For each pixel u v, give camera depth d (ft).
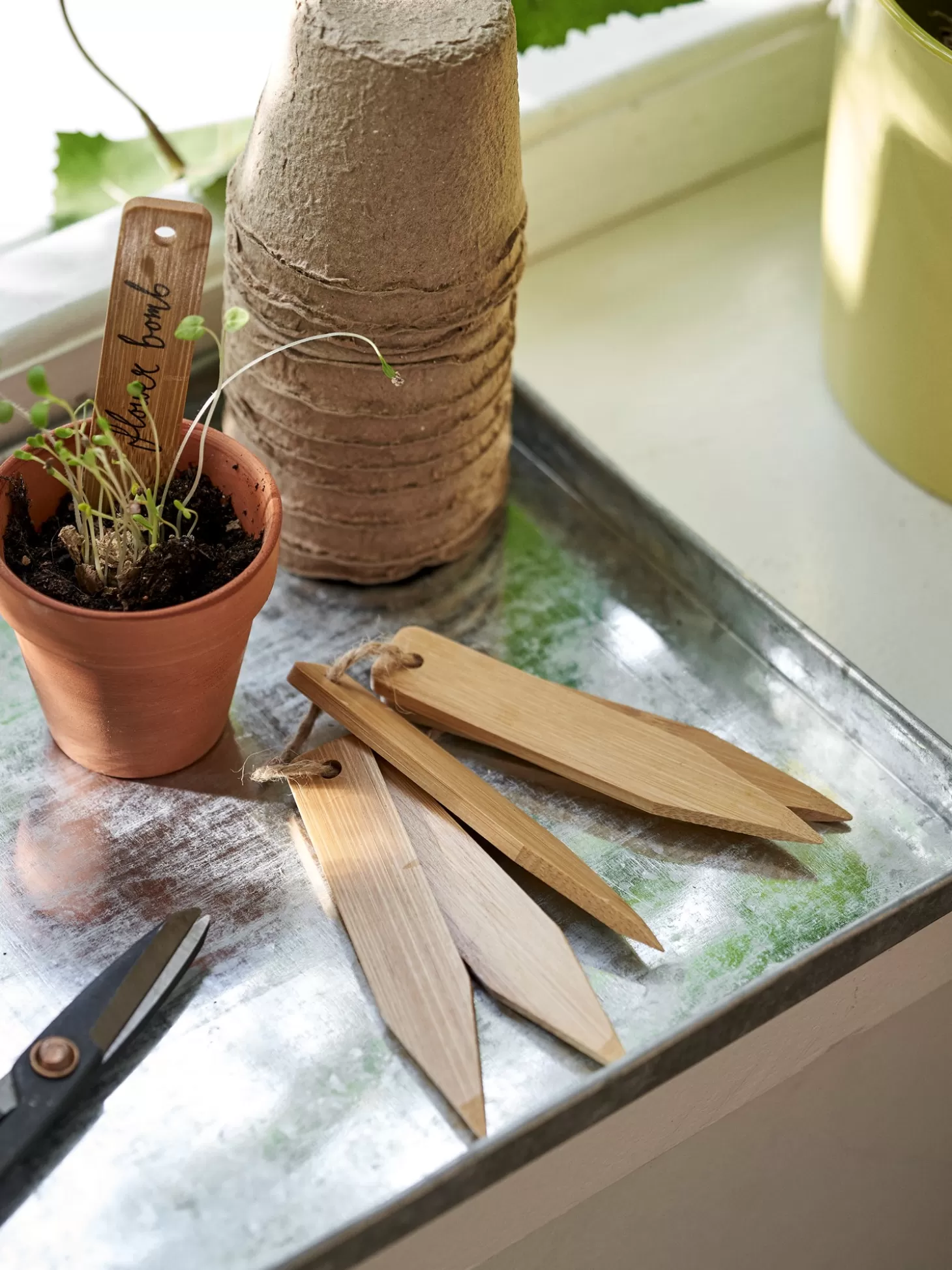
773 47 2.68
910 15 2.10
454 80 1.63
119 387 1.73
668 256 2.71
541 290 2.63
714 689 2.06
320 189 1.71
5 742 1.91
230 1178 1.49
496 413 2.04
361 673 2.02
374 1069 1.59
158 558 1.67
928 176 1.85
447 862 1.73
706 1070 1.77
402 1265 1.62
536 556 2.24
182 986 1.65
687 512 2.25
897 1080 2.24
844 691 1.99
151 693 1.69
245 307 1.87
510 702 1.90
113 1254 1.43
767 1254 2.35
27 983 1.65
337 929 1.73
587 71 2.52
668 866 1.81
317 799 1.77
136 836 1.81
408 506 2.03
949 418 2.12
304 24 1.65
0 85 2.40
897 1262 2.68
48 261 2.21
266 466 2.00
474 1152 1.49
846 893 1.79
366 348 1.82
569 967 1.62
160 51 2.49
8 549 1.70
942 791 1.89
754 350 2.54
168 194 2.34
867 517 2.26
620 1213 1.97
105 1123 1.53
